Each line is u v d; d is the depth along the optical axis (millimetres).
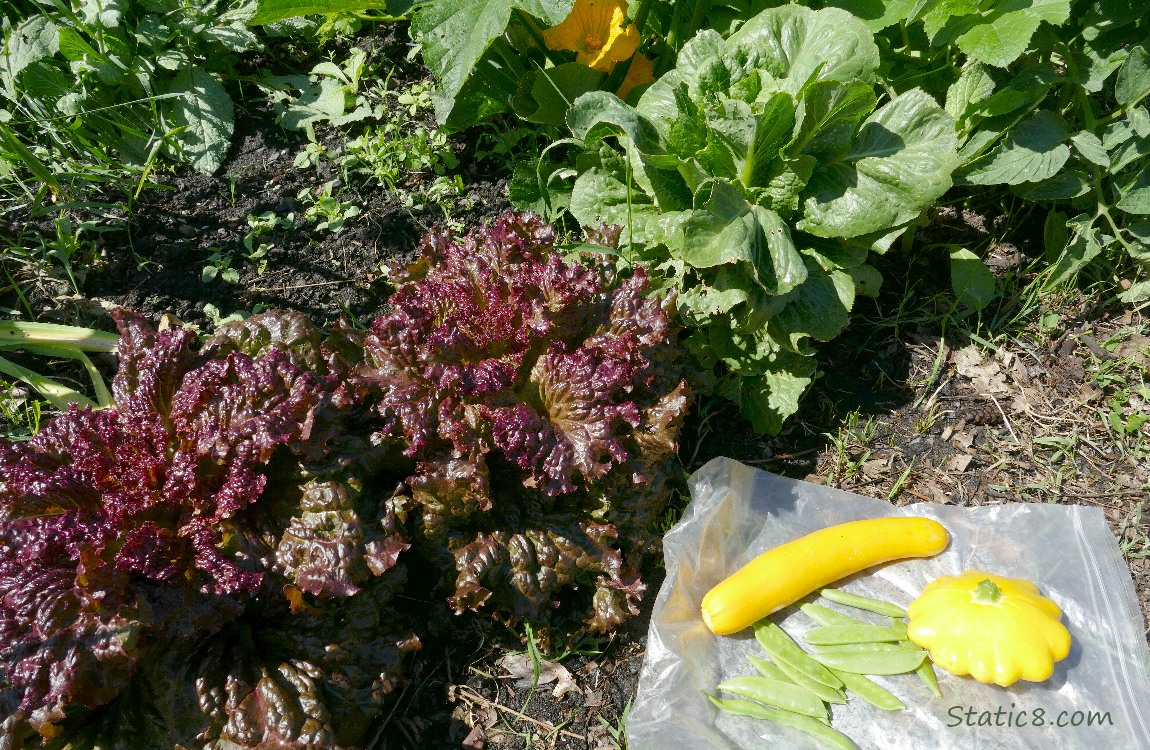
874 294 819
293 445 613
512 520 656
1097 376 859
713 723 649
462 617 691
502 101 955
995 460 808
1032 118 845
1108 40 843
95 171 873
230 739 563
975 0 784
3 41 932
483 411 633
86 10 914
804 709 649
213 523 603
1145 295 905
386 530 620
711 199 718
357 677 609
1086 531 746
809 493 772
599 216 814
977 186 969
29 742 570
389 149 937
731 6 912
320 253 875
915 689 668
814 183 771
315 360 667
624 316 695
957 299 891
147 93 938
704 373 740
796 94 728
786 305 768
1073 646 688
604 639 691
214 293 833
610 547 671
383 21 1045
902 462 806
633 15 923
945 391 850
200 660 587
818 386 852
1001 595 671
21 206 864
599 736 647
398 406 631
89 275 831
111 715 581
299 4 873
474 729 646
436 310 682
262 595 605
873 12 833
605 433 628
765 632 686
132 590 571
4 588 551
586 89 892
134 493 598
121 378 649
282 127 969
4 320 764
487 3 796
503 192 939
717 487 751
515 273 701
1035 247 943
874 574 738
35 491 580
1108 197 930
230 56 999
